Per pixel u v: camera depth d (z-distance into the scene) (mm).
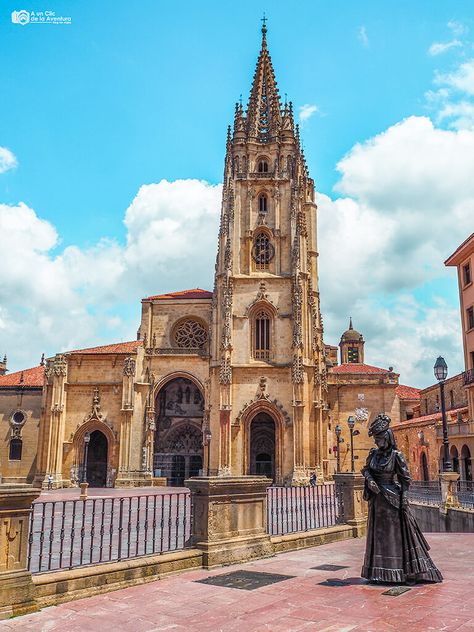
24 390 81750
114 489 68938
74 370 77875
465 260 63781
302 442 70938
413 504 40312
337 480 24078
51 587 12680
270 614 11391
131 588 14023
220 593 13352
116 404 76500
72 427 76250
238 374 74500
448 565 16484
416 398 97625
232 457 72062
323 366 84000
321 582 14203
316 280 89125
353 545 20922
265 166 83688
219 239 79562
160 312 83438
